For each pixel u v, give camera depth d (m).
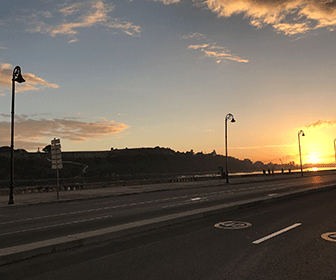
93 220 11.56
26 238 8.56
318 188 21.59
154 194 23.92
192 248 6.83
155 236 8.09
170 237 7.95
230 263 5.73
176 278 4.99
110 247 7.00
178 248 6.84
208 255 6.27
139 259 6.05
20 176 107.56
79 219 11.97
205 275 5.11
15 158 119.50
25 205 18.38
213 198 19.20
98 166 150.75
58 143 22.20
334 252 6.41
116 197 22.23
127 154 175.25
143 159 178.00
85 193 24.97
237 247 6.87
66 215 13.36
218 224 9.70
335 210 12.67
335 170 90.69
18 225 11.05
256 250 6.60
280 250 6.58
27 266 5.72
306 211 12.44
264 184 34.34
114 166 156.50
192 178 43.88
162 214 12.74
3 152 122.00
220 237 7.88
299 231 8.53
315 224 9.56
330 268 5.40
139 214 12.84
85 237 7.30
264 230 8.70
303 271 5.26
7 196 23.98
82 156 156.00
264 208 13.43
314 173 73.56
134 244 7.25
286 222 9.95
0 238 8.66
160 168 175.12
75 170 129.12
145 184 36.31
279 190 25.09
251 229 8.88
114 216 12.45
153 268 5.50
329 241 7.36
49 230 9.73
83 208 15.90
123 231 8.17
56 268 5.59
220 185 34.31
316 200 16.44
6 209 16.98
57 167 21.86
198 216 10.77
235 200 17.89
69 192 26.33
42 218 12.66
